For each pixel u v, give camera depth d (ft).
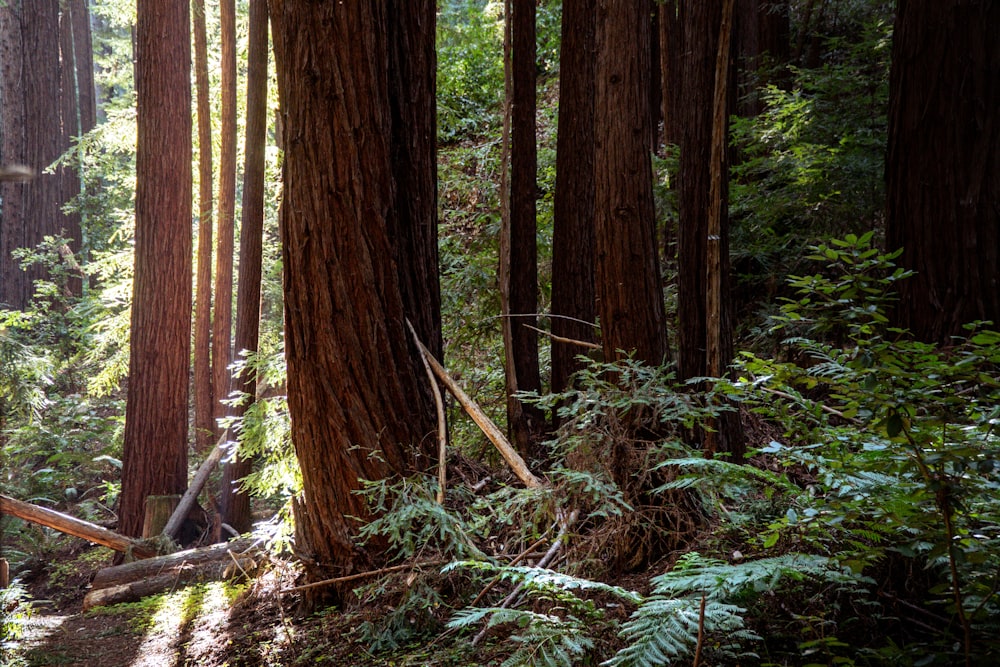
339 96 13.34
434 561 12.60
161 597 19.47
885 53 21.15
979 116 13.61
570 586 8.50
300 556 14.15
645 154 13.00
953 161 13.70
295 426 14.08
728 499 11.83
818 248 8.42
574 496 12.32
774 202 20.61
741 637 8.76
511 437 18.76
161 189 30.96
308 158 13.41
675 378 13.35
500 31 45.06
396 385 14.07
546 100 41.98
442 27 45.91
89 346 50.60
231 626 14.79
